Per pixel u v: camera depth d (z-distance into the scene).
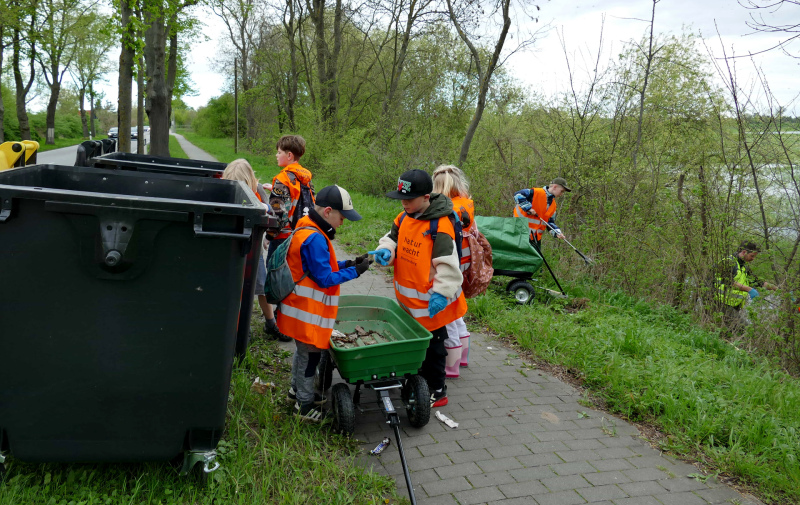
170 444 2.65
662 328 6.34
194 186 3.91
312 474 3.03
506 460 3.47
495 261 6.87
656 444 3.81
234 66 42.78
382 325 4.36
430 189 3.71
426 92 20.16
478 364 5.13
